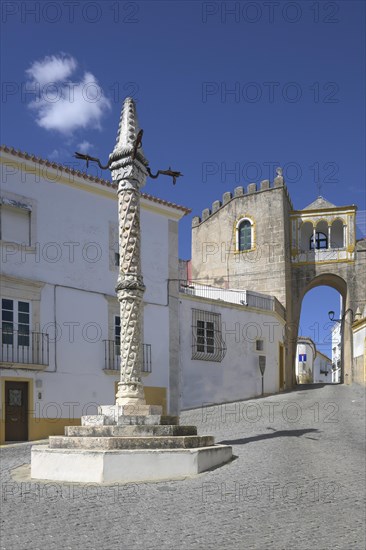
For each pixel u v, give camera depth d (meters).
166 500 7.69
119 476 9.05
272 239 35.66
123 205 11.55
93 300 20.00
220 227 37.75
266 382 29.97
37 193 18.72
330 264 36.78
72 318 19.28
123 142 11.62
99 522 6.54
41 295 18.45
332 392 29.00
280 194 35.72
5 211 17.88
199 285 32.41
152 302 22.45
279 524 6.50
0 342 17.11
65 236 19.41
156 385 22.12
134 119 11.85
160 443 9.71
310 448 12.35
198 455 9.60
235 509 7.21
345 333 36.69
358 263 36.41
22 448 15.26
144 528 6.28
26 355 17.78
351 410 20.70
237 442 13.46
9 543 5.69
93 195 20.41
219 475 9.42
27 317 18.05
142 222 22.52
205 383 26.36
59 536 5.95
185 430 10.47
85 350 19.50
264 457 11.18
